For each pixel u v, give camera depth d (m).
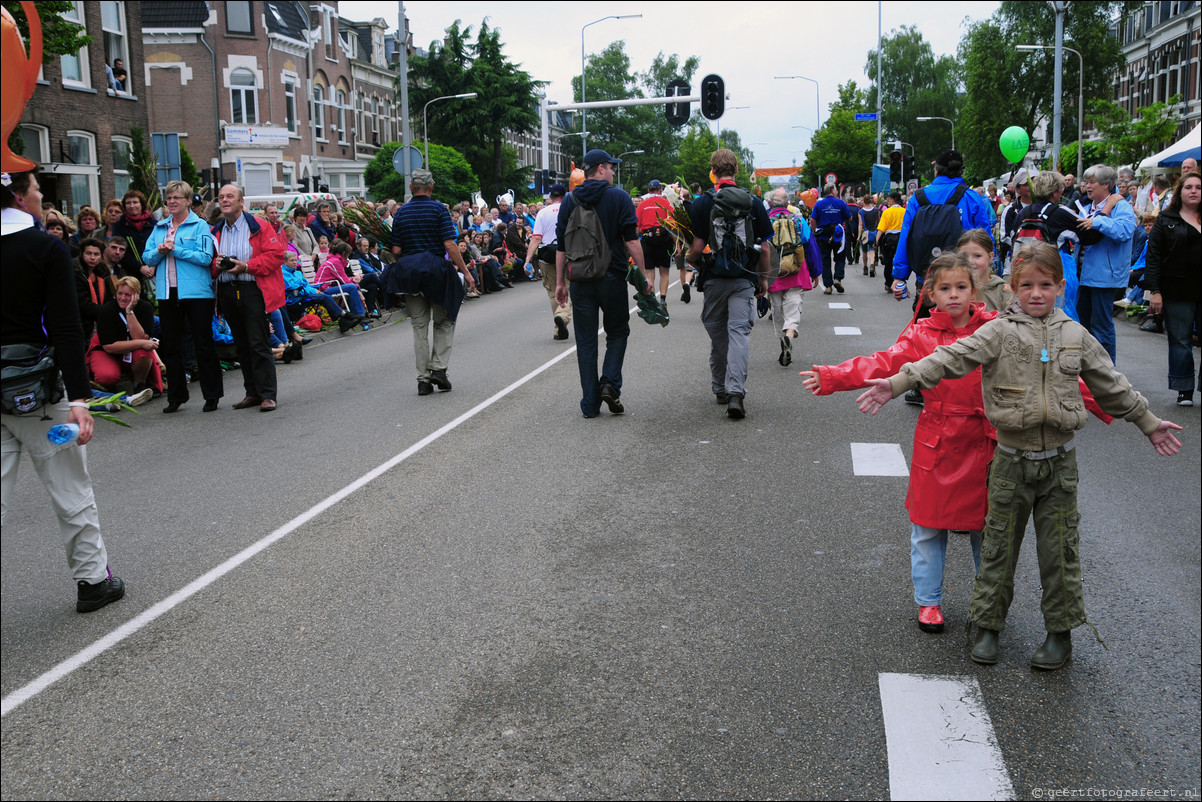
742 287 8.27
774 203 10.70
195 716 3.54
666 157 111.12
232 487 6.64
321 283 15.82
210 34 43.62
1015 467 3.69
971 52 61.03
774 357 11.59
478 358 12.30
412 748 3.30
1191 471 6.38
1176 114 50.75
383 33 59.56
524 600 4.54
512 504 6.05
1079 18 57.81
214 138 44.09
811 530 5.42
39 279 4.22
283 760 3.24
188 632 4.29
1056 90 28.62
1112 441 7.26
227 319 9.48
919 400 8.66
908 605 4.39
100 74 26.83
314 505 6.15
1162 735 3.27
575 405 9.09
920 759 3.15
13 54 3.76
